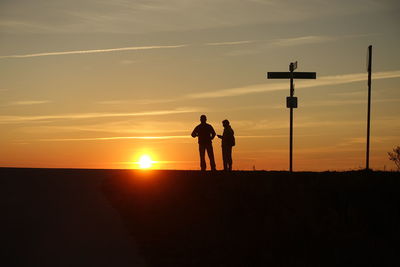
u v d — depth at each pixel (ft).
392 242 63.36
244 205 77.41
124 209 79.10
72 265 53.47
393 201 77.87
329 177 94.73
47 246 59.77
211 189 88.38
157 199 85.56
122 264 54.13
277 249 60.13
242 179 94.68
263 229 66.69
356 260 56.80
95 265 53.67
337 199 79.71
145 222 71.10
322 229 65.41
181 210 77.30
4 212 77.30
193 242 61.93
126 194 91.56
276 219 69.92
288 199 79.10
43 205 82.64
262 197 81.56
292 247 61.05
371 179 90.43
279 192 83.76
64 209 79.41
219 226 68.33
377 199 78.28
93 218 73.41
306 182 89.76
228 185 89.25
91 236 64.13
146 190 94.58
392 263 56.18
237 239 63.10
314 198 79.51
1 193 94.38
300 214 70.54
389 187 84.07
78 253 57.41
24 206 81.82
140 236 64.34
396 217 71.20
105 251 58.29
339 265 55.67
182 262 55.21
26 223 70.33
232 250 59.21
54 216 74.64
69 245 60.23
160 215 74.95
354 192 82.28
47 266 52.95
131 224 70.13
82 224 69.87
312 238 63.16
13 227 68.13
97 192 95.30
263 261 56.34
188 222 70.90
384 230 68.03
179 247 60.13
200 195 85.46
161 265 54.19
